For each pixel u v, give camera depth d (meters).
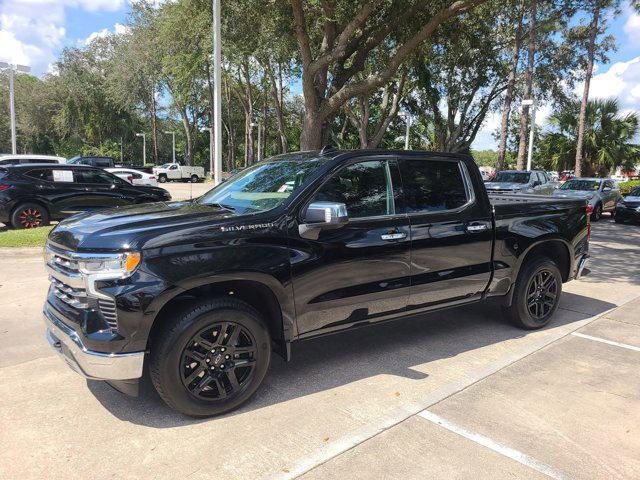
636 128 31.73
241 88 41.97
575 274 5.74
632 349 4.86
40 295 6.45
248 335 3.49
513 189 16.92
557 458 2.98
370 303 4.06
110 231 3.22
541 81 29.45
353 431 3.26
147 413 3.46
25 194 10.95
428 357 4.58
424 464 2.90
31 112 55.59
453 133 29.48
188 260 3.20
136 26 39.50
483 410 3.56
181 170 45.53
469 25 19.36
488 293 4.93
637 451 3.07
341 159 3.98
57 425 3.29
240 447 3.06
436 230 4.38
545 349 4.83
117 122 56.00
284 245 3.57
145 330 3.09
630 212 16.97
